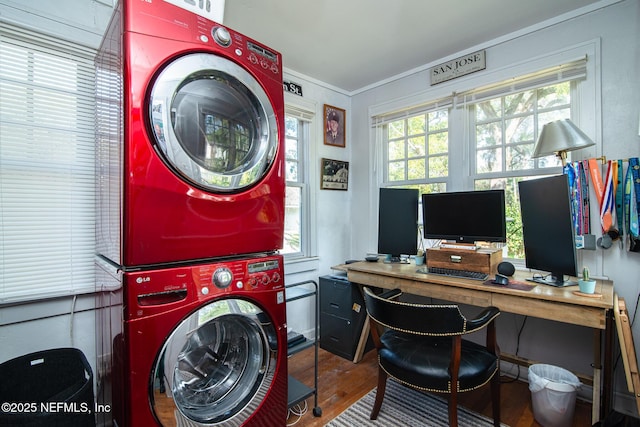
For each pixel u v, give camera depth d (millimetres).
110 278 1147
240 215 1237
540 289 1688
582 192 1927
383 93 3037
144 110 993
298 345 1800
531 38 2164
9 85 1438
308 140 2943
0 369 1291
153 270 1021
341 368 2379
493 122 2416
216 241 1172
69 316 1570
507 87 2289
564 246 1710
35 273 1507
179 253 1083
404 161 2965
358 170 3268
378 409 1748
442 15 2031
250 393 1270
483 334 2434
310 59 2613
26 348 1461
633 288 1800
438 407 1866
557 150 1817
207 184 1123
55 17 1531
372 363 2459
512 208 2328
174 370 1047
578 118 1994
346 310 2541
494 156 2410
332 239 3146
